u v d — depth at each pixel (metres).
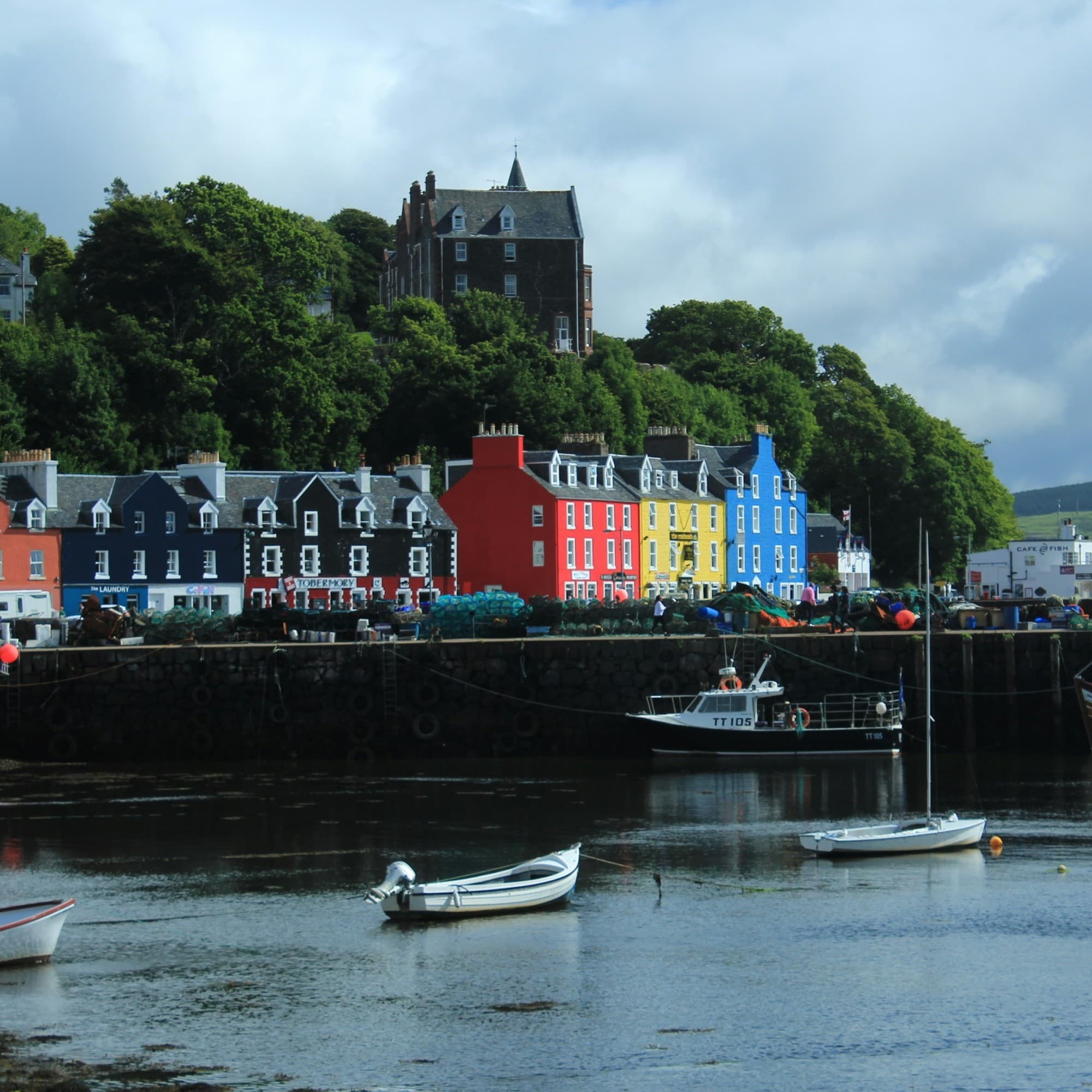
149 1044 31.30
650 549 116.12
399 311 150.25
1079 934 38.75
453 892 40.31
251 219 134.38
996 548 169.62
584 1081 29.56
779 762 65.38
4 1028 32.25
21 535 92.38
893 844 47.22
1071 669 69.44
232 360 125.75
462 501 109.88
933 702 69.56
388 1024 32.44
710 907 41.44
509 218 164.25
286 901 42.22
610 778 61.88
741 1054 30.84
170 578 97.88
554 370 142.00
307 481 103.06
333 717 68.19
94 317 129.38
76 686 68.31
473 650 68.44
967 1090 29.11
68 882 44.28
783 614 75.69
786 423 164.25
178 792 59.19
